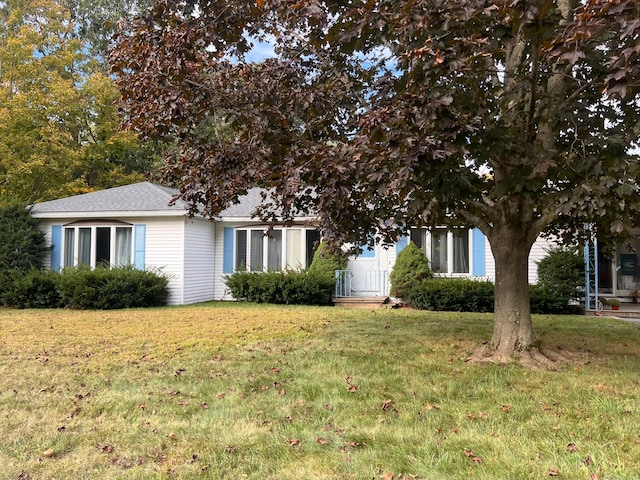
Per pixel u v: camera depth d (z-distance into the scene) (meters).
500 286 6.23
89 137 24.06
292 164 4.65
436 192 4.31
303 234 15.00
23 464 3.25
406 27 3.86
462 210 6.04
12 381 5.16
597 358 6.09
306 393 4.66
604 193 3.99
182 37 4.55
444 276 13.80
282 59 6.17
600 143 4.41
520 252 6.12
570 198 4.21
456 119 3.76
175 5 4.91
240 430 3.78
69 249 14.56
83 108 21.55
